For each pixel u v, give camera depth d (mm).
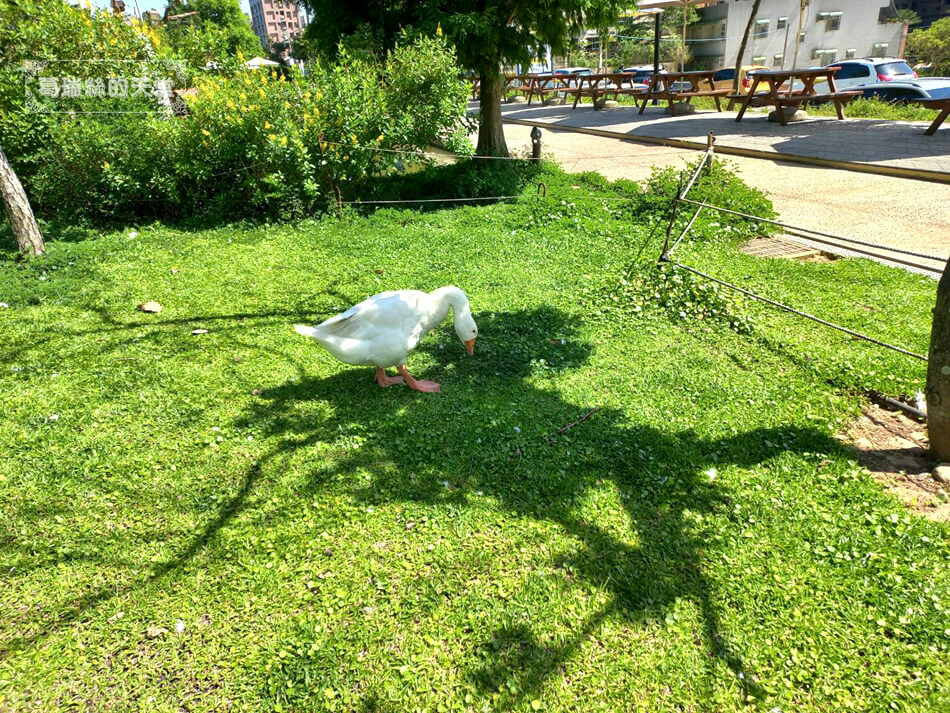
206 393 5301
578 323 6695
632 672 2975
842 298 7039
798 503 3977
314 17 13867
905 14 44156
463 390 5367
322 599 3320
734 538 3719
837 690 2877
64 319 6793
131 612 3258
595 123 22484
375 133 11031
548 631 3160
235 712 2791
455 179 12398
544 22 11977
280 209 10633
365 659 3014
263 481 4211
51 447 4551
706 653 3070
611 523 3855
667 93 23438
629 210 10500
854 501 3980
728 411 5012
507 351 6086
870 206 10250
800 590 3367
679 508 3971
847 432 4789
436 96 11258
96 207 10562
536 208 10359
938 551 3570
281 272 8234
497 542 3709
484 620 3203
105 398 5207
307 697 2834
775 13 33594
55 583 3430
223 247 9312
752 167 13836
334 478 4215
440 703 2824
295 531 3779
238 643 3096
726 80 29625
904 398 5188
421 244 9273
